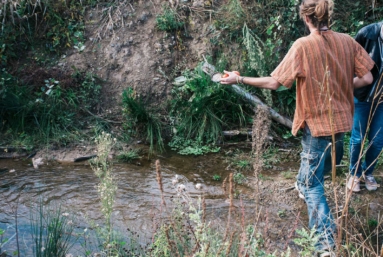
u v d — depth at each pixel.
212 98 5.79
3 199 4.31
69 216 4.02
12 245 3.54
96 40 6.25
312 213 3.29
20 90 5.69
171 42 6.31
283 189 4.66
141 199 4.39
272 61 6.16
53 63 6.05
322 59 3.17
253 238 2.87
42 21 6.23
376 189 4.55
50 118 5.62
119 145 5.50
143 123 5.71
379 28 3.82
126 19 6.40
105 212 3.10
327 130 3.20
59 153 5.29
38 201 4.29
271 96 5.89
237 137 5.78
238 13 6.39
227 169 5.09
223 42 6.30
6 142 5.34
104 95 5.98
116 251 3.12
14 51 6.02
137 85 6.04
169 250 2.85
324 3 3.12
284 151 5.53
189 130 5.71
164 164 5.18
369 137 4.25
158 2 6.55
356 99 4.14
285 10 6.44
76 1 6.42
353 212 4.15
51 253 3.22
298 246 3.63
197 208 4.21
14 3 6.09
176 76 6.14
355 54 3.34
